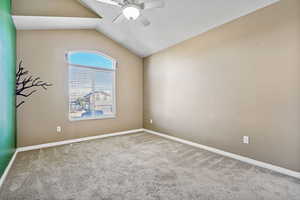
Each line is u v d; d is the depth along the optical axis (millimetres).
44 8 3141
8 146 2492
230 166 2520
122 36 4277
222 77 2975
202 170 2400
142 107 5223
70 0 3363
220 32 2990
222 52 2963
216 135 3113
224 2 2457
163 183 2055
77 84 4078
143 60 5176
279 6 2236
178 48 3908
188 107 3689
